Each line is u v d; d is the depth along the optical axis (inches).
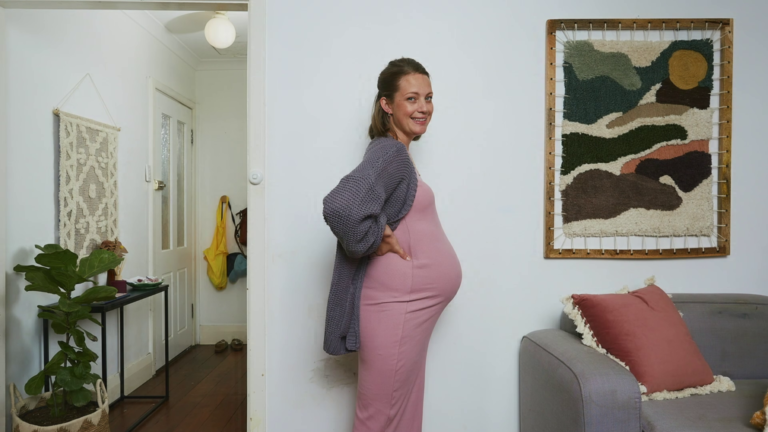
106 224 107.0
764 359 69.2
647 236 76.5
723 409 56.4
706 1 77.0
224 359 144.9
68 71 95.0
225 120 166.6
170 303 143.3
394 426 58.1
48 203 89.4
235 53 158.7
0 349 75.5
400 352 55.2
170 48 143.5
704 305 71.3
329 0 73.0
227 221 165.8
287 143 72.9
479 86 74.5
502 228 75.0
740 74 77.8
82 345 79.4
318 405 72.7
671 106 76.4
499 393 74.7
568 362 57.8
